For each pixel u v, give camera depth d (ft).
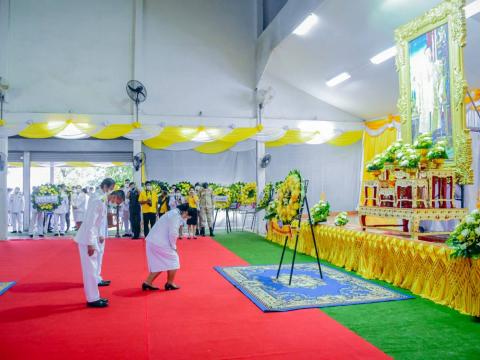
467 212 19.94
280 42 36.94
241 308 15.80
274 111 43.65
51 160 46.06
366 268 21.48
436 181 20.65
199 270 23.30
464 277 15.12
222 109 42.80
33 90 39.45
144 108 41.24
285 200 21.21
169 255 18.65
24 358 11.16
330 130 44.75
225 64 43.27
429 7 25.39
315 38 34.17
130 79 41.27
